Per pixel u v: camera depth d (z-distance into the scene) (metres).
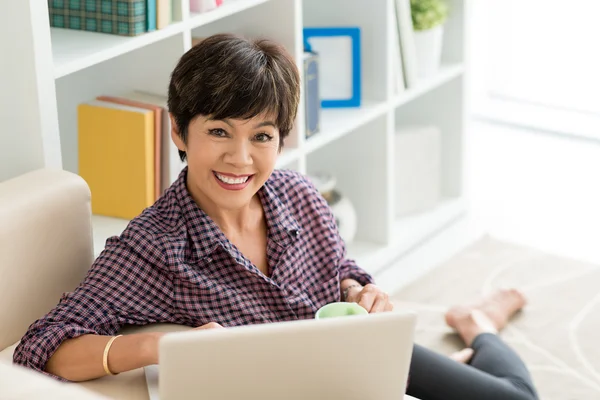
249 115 1.94
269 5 3.09
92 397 1.42
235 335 1.54
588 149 4.88
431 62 3.88
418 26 3.79
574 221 4.18
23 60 2.26
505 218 4.23
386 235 3.81
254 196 2.18
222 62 1.92
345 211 3.62
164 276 2.00
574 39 5.11
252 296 2.07
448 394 2.54
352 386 1.65
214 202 2.05
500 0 5.21
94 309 1.93
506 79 5.31
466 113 4.16
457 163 4.24
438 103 4.18
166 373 1.55
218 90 1.91
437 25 3.82
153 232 1.99
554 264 3.81
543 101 5.26
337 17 3.57
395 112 4.27
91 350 1.85
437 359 2.58
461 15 4.00
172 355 1.53
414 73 3.75
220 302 2.02
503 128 5.14
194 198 2.09
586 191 4.46
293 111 2.03
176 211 2.04
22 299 2.00
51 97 2.31
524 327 3.37
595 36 5.05
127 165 2.72
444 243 4.00
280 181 2.23
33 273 2.02
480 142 4.99
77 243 2.11
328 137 3.34
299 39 3.12
